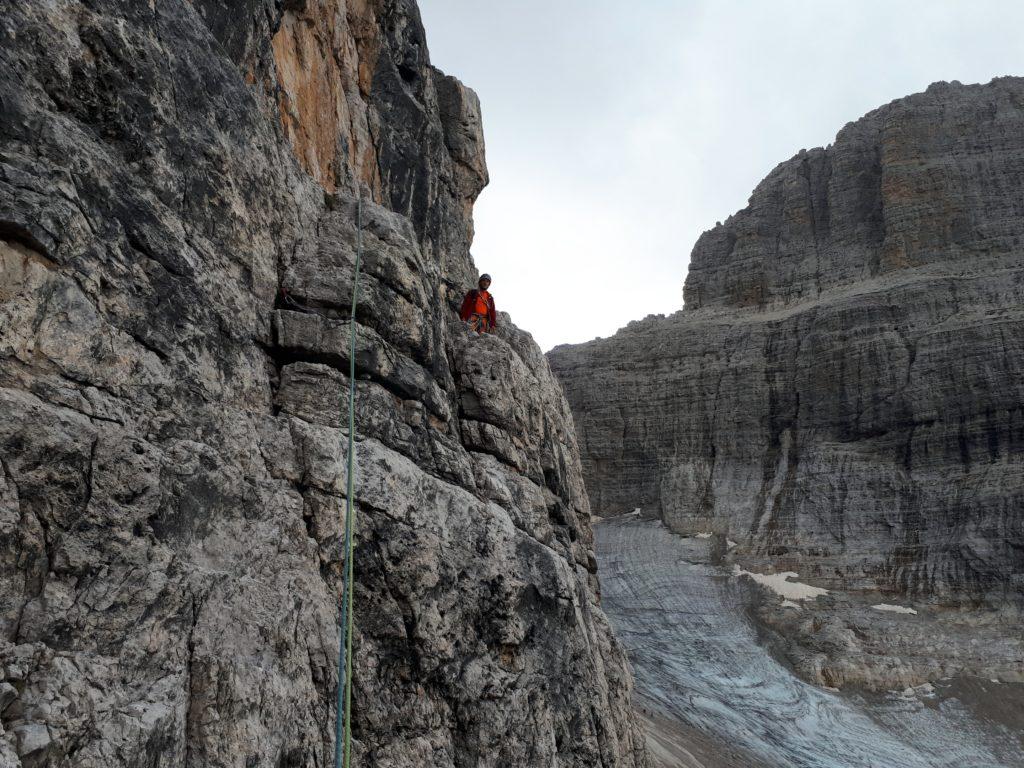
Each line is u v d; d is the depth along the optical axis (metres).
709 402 78.62
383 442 13.79
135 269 10.51
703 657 56.31
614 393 81.75
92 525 8.84
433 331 16.45
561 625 15.45
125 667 8.70
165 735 8.68
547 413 21.39
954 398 69.12
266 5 15.62
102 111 10.80
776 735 46.81
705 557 68.50
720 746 43.19
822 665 54.59
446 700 12.74
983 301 73.94
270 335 13.18
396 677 12.28
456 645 13.16
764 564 66.50
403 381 14.70
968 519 63.72
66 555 8.53
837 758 45.41
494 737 12.95
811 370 76.31
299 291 13.82
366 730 11.56
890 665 54.31
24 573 8.22
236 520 10.80
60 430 8.79
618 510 77.06
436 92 25.50
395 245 15.67
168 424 10.37
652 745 36.34
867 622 58.91
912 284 76.25
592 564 23.19
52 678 8.01
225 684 9.51
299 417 12.83
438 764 12.15
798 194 91.19
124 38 11.21
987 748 48.06
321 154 18.09
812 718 49.44
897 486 67.75
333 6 19.86
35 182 9.30
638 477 77.94
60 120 9.98
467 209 25.64
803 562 65.94
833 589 63.72
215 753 9.16
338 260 14.60
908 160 84.44
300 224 14.58
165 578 9.38
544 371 22.91
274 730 9.93
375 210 16.09
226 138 12.90
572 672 15.30
